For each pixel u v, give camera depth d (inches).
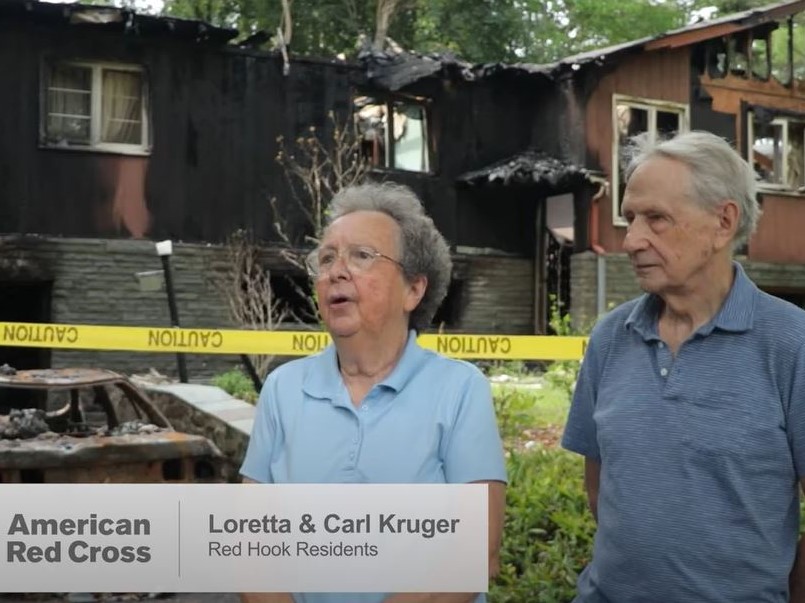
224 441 135.0
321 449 45.3
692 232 46.7
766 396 45.5
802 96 343.3
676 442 46.4
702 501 45.6
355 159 265.0
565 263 319.9
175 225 260.1
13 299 260.2
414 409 45.6
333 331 46.1
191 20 247.6
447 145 300.2
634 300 51.9
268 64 271.0
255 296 251.9
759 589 45.4
